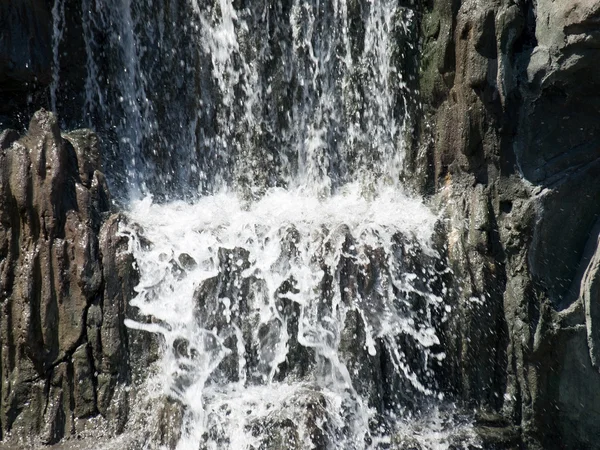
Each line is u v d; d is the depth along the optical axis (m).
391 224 10.41
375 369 9.63
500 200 10.64
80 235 9.27
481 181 10.83
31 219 9.16
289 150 11.56
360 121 11.65
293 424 8.92
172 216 10.46
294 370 9.63
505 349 10.42
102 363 9.16
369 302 9.72
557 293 10.47
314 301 9.63
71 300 9.17
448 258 10.50
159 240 9.66
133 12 11.29
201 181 11.48
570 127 10.52
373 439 9.33
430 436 9.53
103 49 11.21
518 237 10.40
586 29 9.99
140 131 11.38
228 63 11.40
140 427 9.01
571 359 10.25
